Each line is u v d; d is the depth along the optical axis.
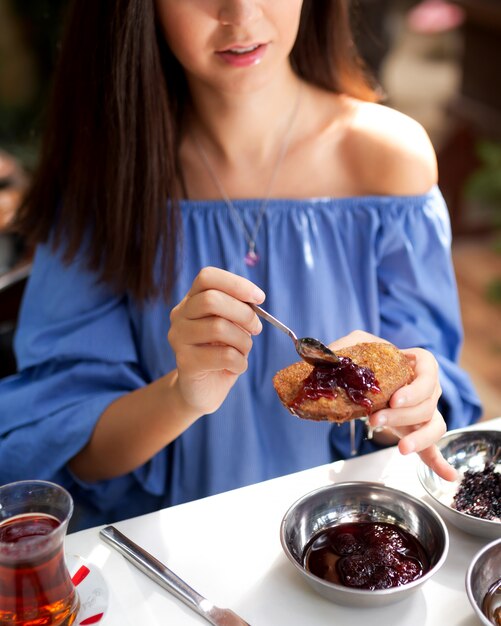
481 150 2.31
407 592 0.63
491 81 2.82
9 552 0.62
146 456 0.92
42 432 0.93
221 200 0.98
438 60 3.95
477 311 2.14
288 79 1.01
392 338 1.00
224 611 0.65
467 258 2.41
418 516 0.71
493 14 2.68
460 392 0.98
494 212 2.48
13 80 2.68
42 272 1.02
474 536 0.71
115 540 0.72
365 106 1.05
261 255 0.98
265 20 0.85
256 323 0.73
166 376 0.90
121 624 0.65
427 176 1.01
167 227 0.95
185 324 0.75
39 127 1.17
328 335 0.97
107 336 0.97
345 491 0.73
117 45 0.90
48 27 2.63
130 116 0.93
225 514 0.75
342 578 0.67
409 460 0.81
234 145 1.00
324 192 1.01
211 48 0.86
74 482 0.98
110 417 0.92
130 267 0.97
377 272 1.02
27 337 1.01
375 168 1.00
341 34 1.03
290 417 0.97
